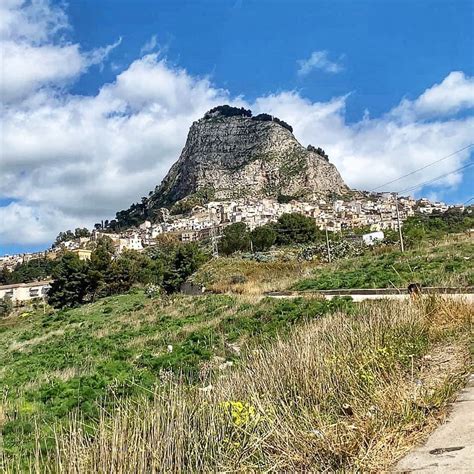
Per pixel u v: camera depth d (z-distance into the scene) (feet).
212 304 100.27
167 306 117.60
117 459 15.06
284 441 17.21
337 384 21.68
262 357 24.72
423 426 18.06
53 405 38.58
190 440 16.69
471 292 55.98
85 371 54.60
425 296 41.93
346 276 104.27
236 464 16.11
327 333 30.12
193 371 42.34
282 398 20.75
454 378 22.77
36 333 124.77
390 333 29.73
